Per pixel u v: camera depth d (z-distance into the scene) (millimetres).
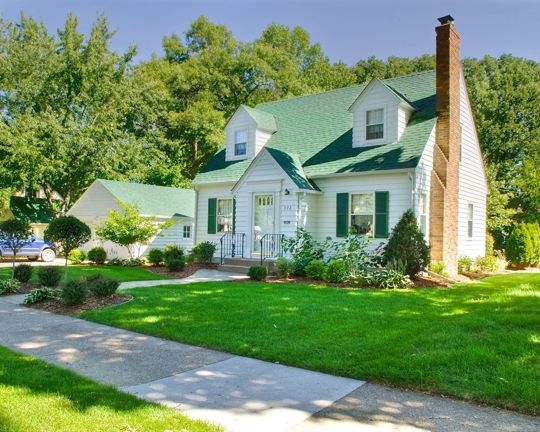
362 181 15406
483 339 5773
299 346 5992
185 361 5648
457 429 3672
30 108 29000
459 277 14891
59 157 28203
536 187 24406
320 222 16375
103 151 29234
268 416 3947
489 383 4480
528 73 38844
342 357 5504
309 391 4570
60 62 29844
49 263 21906
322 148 17484
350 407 4152
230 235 18766
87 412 3867
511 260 21078
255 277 13391
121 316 8078
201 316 7836
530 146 34250
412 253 12789
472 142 18844
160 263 19812
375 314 7703
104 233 19469
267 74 39531
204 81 39062
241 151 19984
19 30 29984
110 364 5516
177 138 37281
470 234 18625
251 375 5086
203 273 15719
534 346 5406
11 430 3469
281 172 16031
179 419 3770
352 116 18234
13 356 5672
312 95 21109
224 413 4012
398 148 15188
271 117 20766
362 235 15492
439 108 15578
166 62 40906
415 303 8828
